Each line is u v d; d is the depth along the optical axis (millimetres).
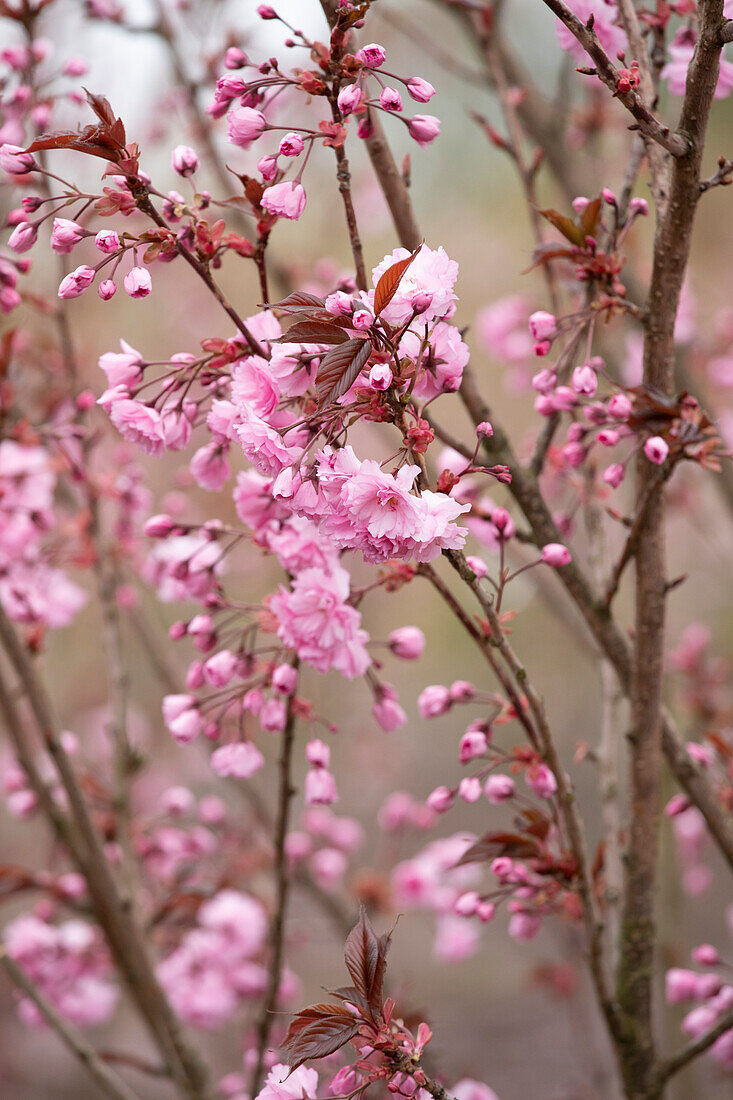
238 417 2102
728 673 2865
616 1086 2836
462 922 2984
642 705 2195
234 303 3936
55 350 2539
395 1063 2053
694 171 2111
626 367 2533
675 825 2783
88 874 2385
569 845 2174
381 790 5242
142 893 2516
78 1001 2717
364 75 2102
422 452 2047
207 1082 2395
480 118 2355
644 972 2207
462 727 5895
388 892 2910
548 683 5824
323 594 2133
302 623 2135
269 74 2115
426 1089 2066
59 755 2354
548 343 2180
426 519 2027
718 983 2314
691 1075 2531
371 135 2184
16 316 2834
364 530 2035
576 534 2889
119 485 2451
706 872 3064
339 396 2021
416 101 2104
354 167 3764
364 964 2061
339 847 2984
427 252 2062
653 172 2176
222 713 2219
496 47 2496
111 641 2447
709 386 3285
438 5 2494
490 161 5887
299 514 2057
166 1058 2391
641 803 2203
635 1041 2203
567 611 2561
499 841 2172
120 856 2422
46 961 2564
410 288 2057
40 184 2350
